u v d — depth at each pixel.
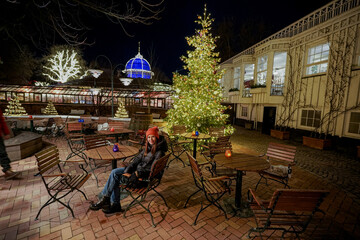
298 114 10.98
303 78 10.62
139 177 3.08
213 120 8.03
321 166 6.34
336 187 4.62
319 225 3.01
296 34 11.09
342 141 8.44
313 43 9.98
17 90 17.00
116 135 6.28
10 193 3.66
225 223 2.98
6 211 3.07
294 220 2.31
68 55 24.34
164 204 3.48
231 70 19.12
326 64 9.61
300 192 1.95
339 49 8.61
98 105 19.41
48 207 3.22
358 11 7.78
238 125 18.44
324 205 3.68
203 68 7.91
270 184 4.60
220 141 5.11
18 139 6.03
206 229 2.83
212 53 8.38
